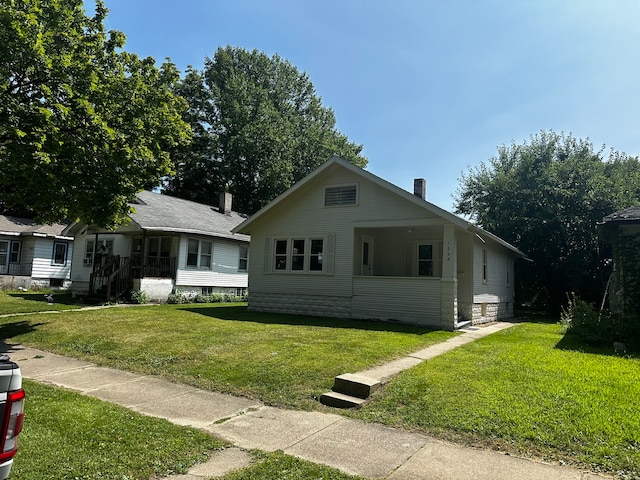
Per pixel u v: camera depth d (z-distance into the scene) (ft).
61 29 37.37
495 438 14.92
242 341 31.96
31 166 31.55
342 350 28.89
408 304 46.60
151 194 76.48
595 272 77.97
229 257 78.79
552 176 79.10
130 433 15.31
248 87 129.08
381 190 49.14
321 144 127.65
